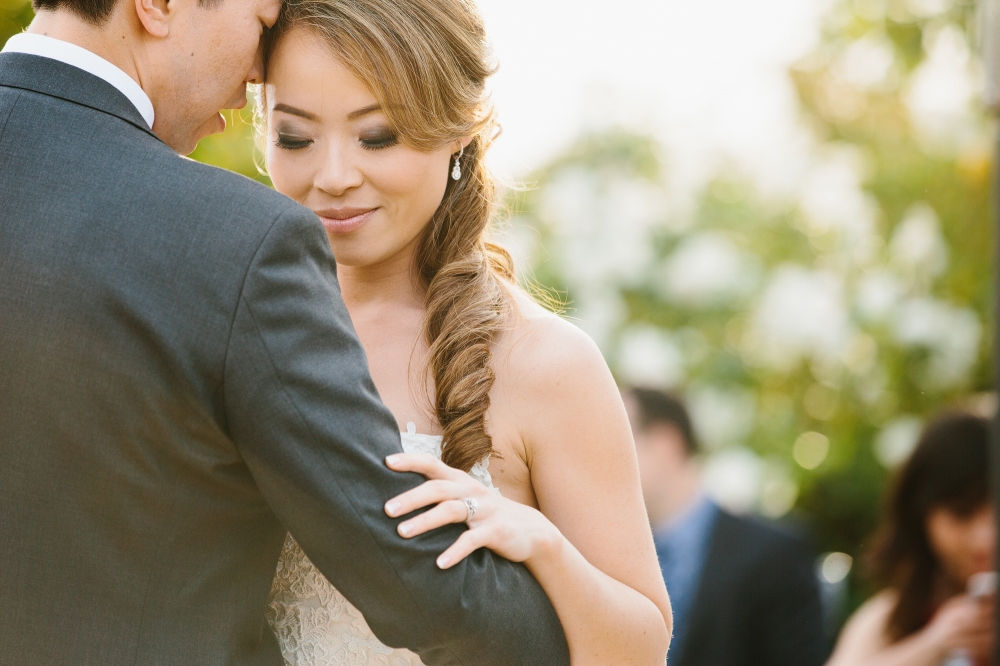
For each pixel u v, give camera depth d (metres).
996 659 2.56
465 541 1.51
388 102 1.71
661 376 5.16
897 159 5.37
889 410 5.43
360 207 1.77
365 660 1.75
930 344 5.23
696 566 3.89
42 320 1.42
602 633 1.67
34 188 1.46
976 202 5.24
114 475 1.44
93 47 1.53
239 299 1.42
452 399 1.74
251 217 1.45
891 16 5.30
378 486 1.49
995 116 2.61
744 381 5.41
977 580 3.13
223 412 1.44
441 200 1.92
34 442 1.44
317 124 1.74
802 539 3.89
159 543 1.47
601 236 5.26
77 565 1.46
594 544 1.76
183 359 1.41
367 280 1.94
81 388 1.42
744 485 5.34
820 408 5.55
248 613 1.57
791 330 5.30
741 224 5.45
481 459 1.75
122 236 1.43
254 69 1.76
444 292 1.86
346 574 1.50
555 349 1.80
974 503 3.12
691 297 5.28
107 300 1.41
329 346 1.49
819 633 3.82
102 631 1.46
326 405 1.46
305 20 1.69
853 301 5.32
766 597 3.80
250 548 1.57
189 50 1.58
